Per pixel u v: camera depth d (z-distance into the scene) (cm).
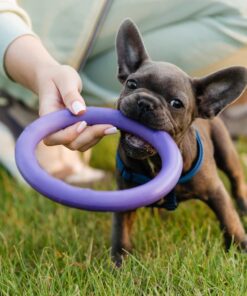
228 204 318
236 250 317
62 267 307
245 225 375
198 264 290
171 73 284
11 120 456
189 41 417
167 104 280
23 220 378
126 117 283
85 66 442
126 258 311
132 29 301
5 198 415
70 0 410
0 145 445
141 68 292
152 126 276
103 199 237
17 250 324
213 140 363
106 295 267
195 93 297
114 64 431
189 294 269
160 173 259
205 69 431
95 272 293
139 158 289
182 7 413
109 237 353
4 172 445
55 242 338
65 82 289
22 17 349
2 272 294
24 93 440
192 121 302
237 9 410
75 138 279
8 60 327
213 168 317
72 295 266
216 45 418
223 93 299
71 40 417
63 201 240
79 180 445
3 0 340
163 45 420
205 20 417
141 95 275
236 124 507
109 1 408
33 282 284
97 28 415
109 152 488
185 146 296
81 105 279
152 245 336
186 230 353
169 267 289
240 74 293
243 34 416
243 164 455
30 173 250
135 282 286
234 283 276
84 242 342
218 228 350
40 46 326
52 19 414
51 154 439
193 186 307
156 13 415
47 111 289
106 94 441
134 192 242
